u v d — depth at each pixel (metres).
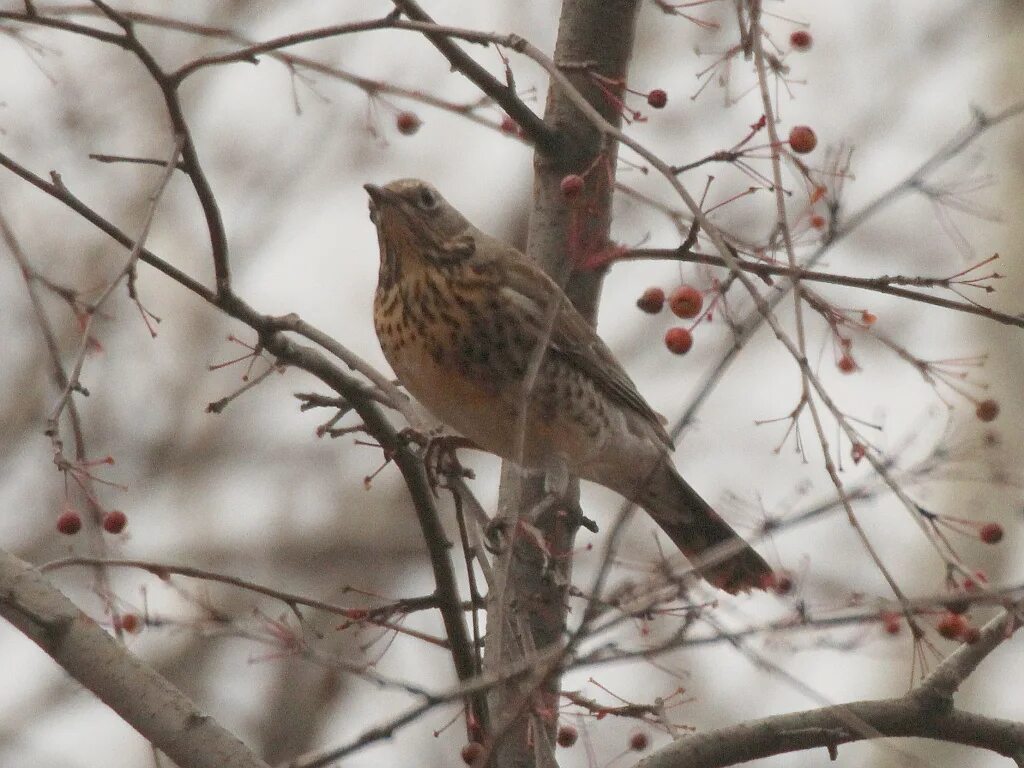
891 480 7.85
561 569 10.53
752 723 9.73
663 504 13.23
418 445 10.63
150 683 8.55
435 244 12.09
